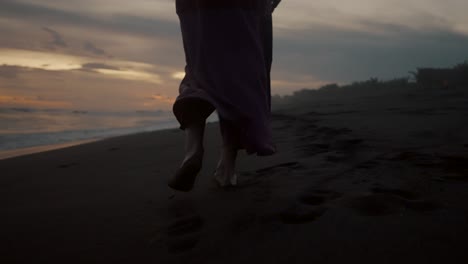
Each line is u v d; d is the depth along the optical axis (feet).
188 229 3.98
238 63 4.80
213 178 6.28
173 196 5.41
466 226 3.30
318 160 6.65
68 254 3.63
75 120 48.75
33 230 4.40
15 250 3.83
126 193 5.86
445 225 3.35
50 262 3.49
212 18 4.76
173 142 13.12
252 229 3.75
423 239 3.11
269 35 5.34
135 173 7.59
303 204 4.29
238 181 5.84
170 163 8.57
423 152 6.44
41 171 8.91
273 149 4.91
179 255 3.37
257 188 5.26
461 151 6.28
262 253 3.19
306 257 3.02
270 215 4.07
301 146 8.43
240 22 4.78
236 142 5.49
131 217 4.59
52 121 45.09
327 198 4.43
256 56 4.90
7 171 9.17
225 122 5.36
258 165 6.83
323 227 3.57
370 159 6.28
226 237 3.63
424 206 3.89
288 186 5.14
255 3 4.90
